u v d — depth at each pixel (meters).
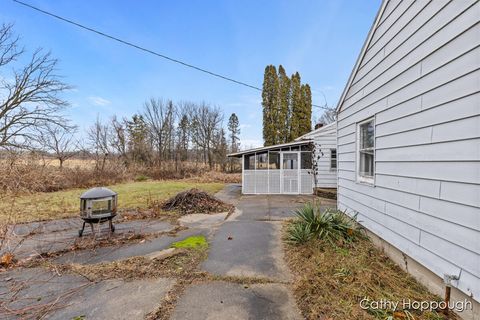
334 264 3.07
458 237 2.11
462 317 2.07
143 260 3.36
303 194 10.34
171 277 2.89
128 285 2.71
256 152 10.59
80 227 5.18
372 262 3.16
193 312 2.20
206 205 7.02
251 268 3.11
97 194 4.38
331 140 10.91
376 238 3.74
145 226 5.22
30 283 2.78
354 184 4.64
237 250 3.76
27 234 4.52
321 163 10.89
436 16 2.42
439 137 2.37
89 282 2.78
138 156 22.28
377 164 3.69
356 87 4.53
